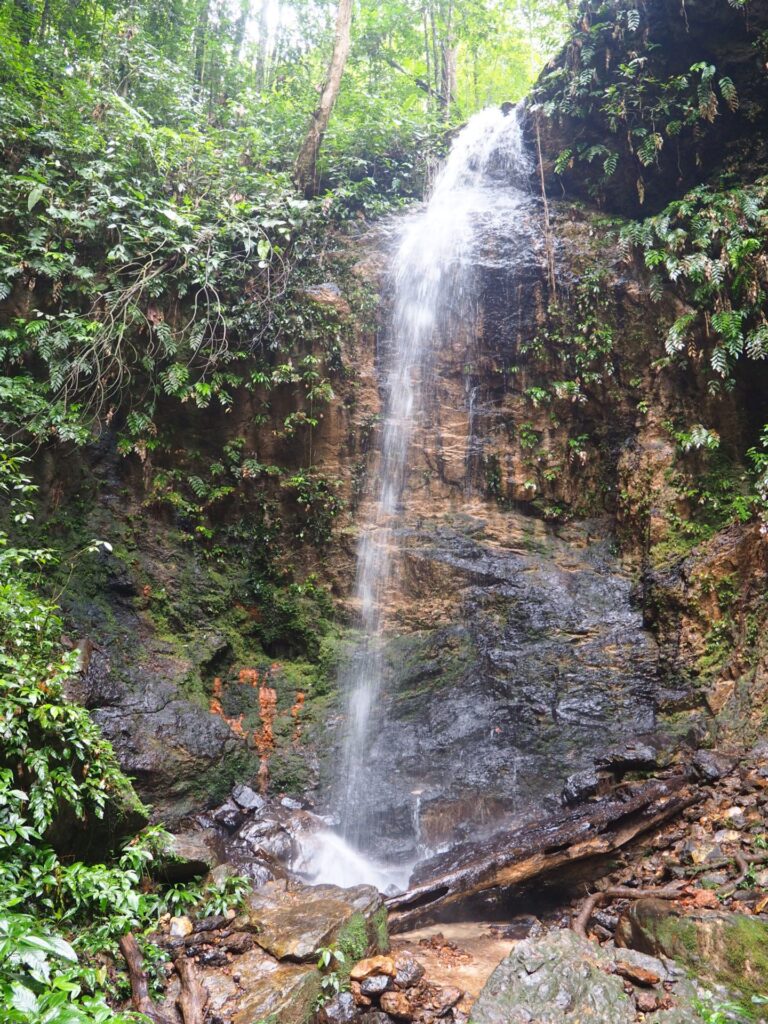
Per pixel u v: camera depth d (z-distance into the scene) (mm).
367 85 12484
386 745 6797
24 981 2799
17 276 7262
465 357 8570
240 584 7965
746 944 3543
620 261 8047
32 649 4711
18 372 7172
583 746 6270
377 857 5934
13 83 8375
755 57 7711
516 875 4922
